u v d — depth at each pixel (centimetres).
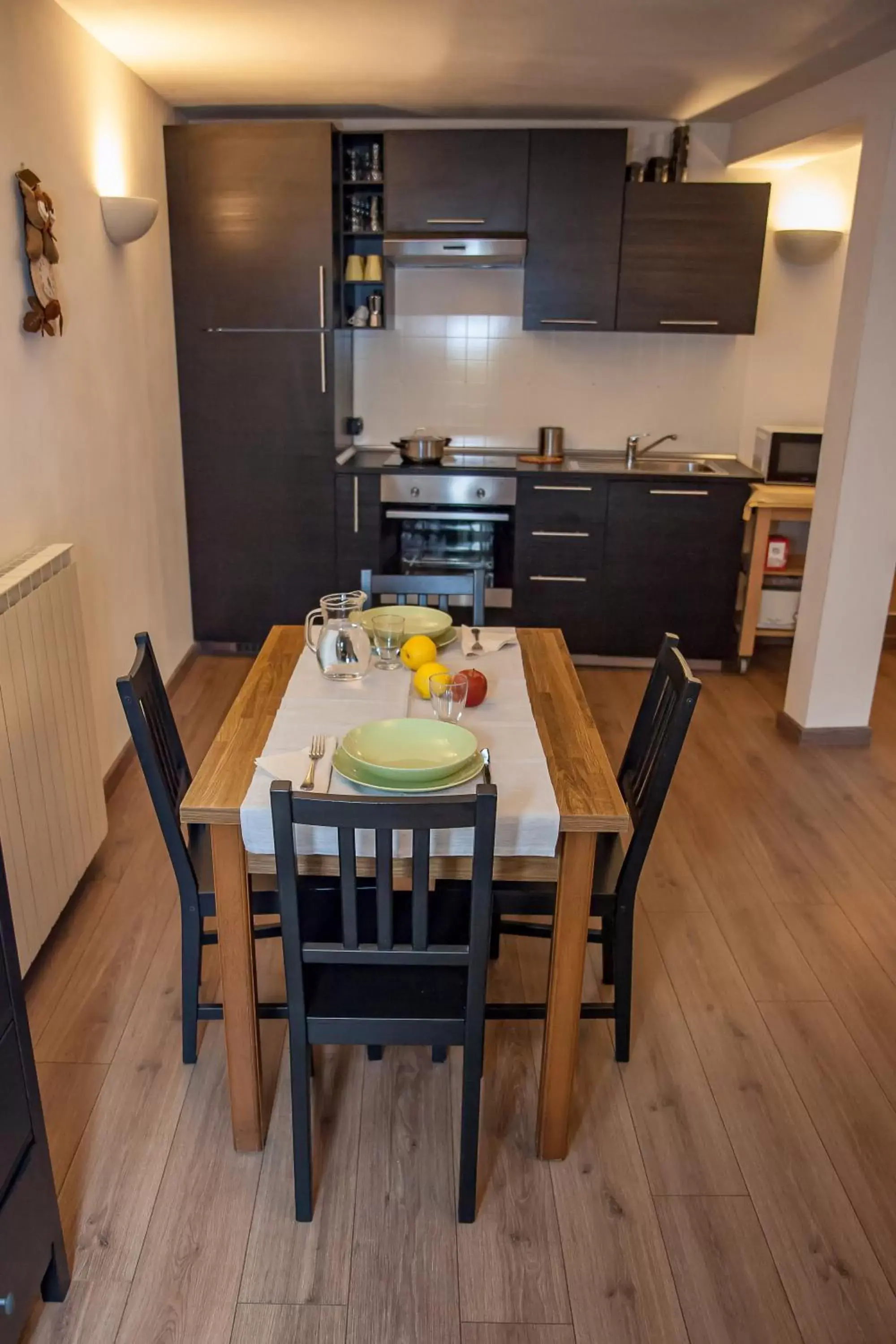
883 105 323
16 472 262
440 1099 217
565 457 491
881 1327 170
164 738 221
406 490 450
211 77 373
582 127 450
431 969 188
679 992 251
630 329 448
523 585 464
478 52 334
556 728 210
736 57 334
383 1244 183
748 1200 193
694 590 461
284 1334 166
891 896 294
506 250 435
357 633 230
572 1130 209
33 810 237
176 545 442
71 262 303
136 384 377
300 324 429
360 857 179
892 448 354
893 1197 195
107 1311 170
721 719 421
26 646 233
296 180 411
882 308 336
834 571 370
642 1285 176
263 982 249
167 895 286
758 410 493
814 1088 222
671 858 312
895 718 424
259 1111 198
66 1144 202
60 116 292
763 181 461
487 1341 166
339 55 340
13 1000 151
